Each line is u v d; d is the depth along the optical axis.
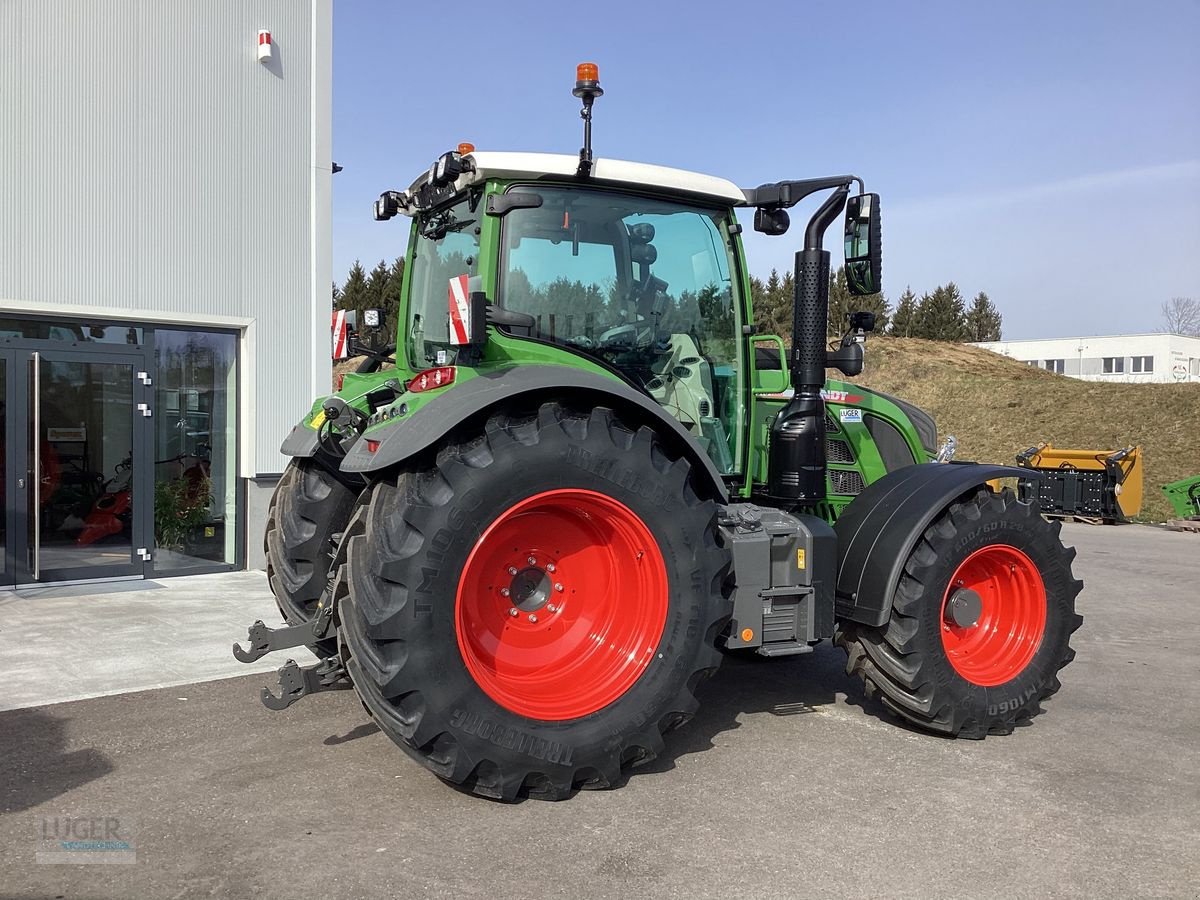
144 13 7.83
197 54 8.13
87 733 4.13
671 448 3.83
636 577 3.62
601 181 3.89
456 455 3.29
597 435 3.46
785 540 3.92
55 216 7.46
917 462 5.14
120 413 8.02
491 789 3.30
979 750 4.00
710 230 4.29
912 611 3.99
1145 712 4.61
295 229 8.78
